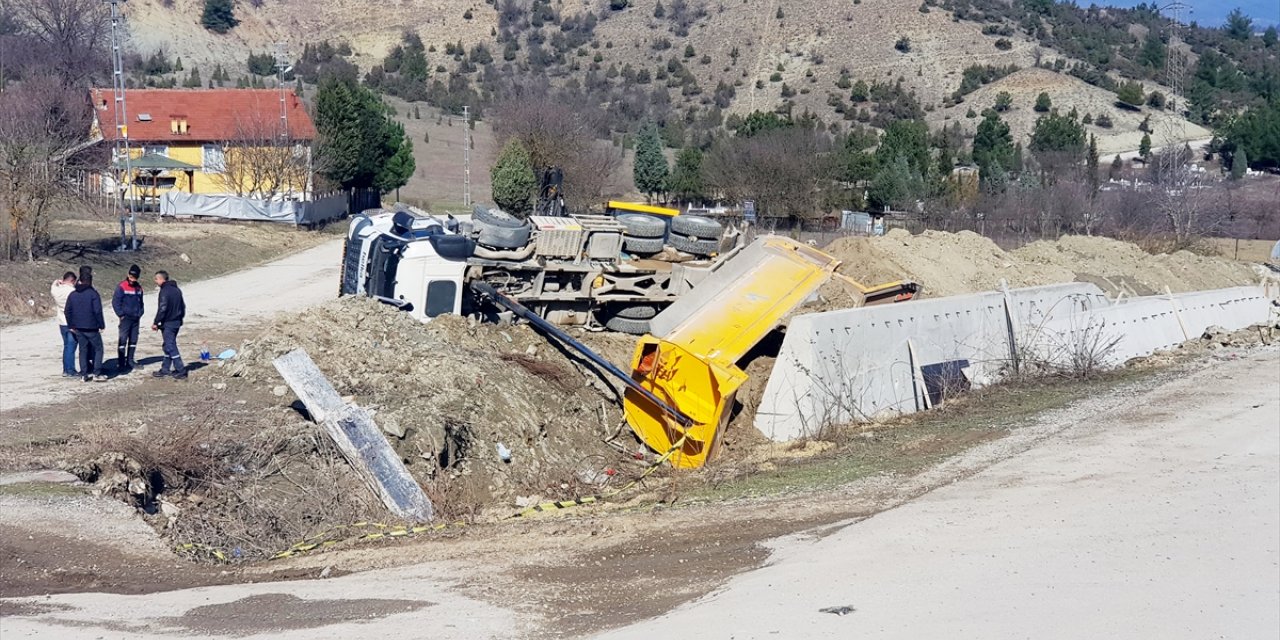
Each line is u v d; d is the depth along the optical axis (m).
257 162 55.75
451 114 119.44
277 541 11.56
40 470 12.48
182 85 118.19
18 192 31.09
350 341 16.16
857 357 16.47
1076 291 21.17
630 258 19.47
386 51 149.75
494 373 15.51
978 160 75.12
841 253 22.78
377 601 9.23
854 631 8.42
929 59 124.00
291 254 44.78
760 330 16.64
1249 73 132.50
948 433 15.24
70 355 17.80
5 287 26.81
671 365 15.55
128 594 9.61
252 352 16.84
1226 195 57.47
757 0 143.38
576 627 8.59
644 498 12.93
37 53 77.62
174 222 49.09
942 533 10.84
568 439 15.22
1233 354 21.12
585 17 151.12
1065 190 51.78
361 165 65.00
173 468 12.62
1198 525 11.09
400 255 17.55
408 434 13.37
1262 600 9.20
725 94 120.88
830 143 63.94
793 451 14.86
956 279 23.98
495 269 17.98
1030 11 142.50
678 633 8.38
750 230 21.50
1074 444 14.25
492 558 10.48
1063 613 8.84
